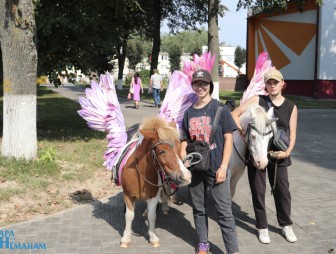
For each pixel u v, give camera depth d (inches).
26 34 295.3
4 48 296.2
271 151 186.7
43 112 684.1
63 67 404.2
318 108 828.6
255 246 189.9
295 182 299.3
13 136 300.7
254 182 192.9
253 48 1289.4
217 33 611.8
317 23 999.0
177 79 223.3
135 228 212.8
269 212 234.8
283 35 1141.7
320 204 248.4
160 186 177.6
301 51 1085.1
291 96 1093.8
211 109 169.5
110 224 216.2
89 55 417.7
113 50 439.2
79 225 213.9
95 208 240.2
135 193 180.4
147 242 194.2
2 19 293.9
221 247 190.5
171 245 191.3
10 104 299.6
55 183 275.7
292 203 250.4
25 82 299.1
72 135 449.7
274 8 767.7
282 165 190.7
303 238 198.5
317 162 367.2
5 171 277.4
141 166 174.4
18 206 235.3
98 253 181.8
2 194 241.9
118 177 192.7
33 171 285.9
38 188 262.1
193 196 176.4
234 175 208.7
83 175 294.5
